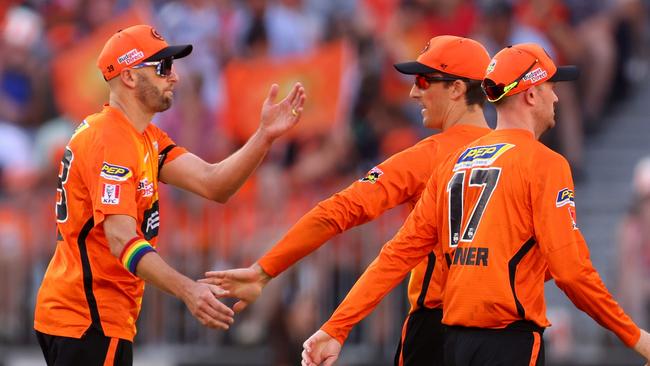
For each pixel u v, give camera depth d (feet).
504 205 56.59
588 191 144.97
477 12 145.38
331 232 64.95
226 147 142.61
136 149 61.93
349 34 144.66
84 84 152.46
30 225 131.75
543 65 58.85
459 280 57.41
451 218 58.65
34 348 129.70
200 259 126.00
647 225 121.80
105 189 59.93
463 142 65.31
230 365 124.36
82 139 61.52
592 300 55.83
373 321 122.31
